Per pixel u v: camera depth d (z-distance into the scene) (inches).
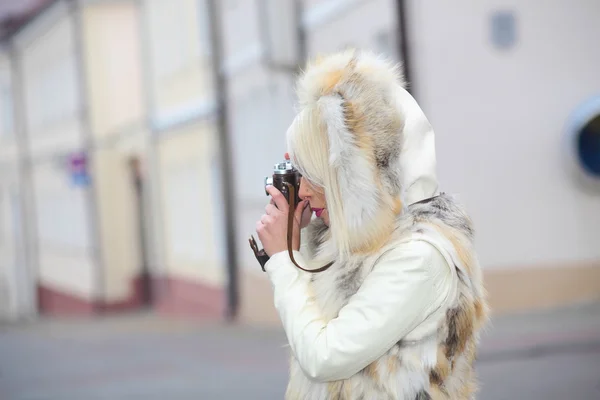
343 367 130.0
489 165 714.8
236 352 697.0
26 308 2095.2
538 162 721.6
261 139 946.1
